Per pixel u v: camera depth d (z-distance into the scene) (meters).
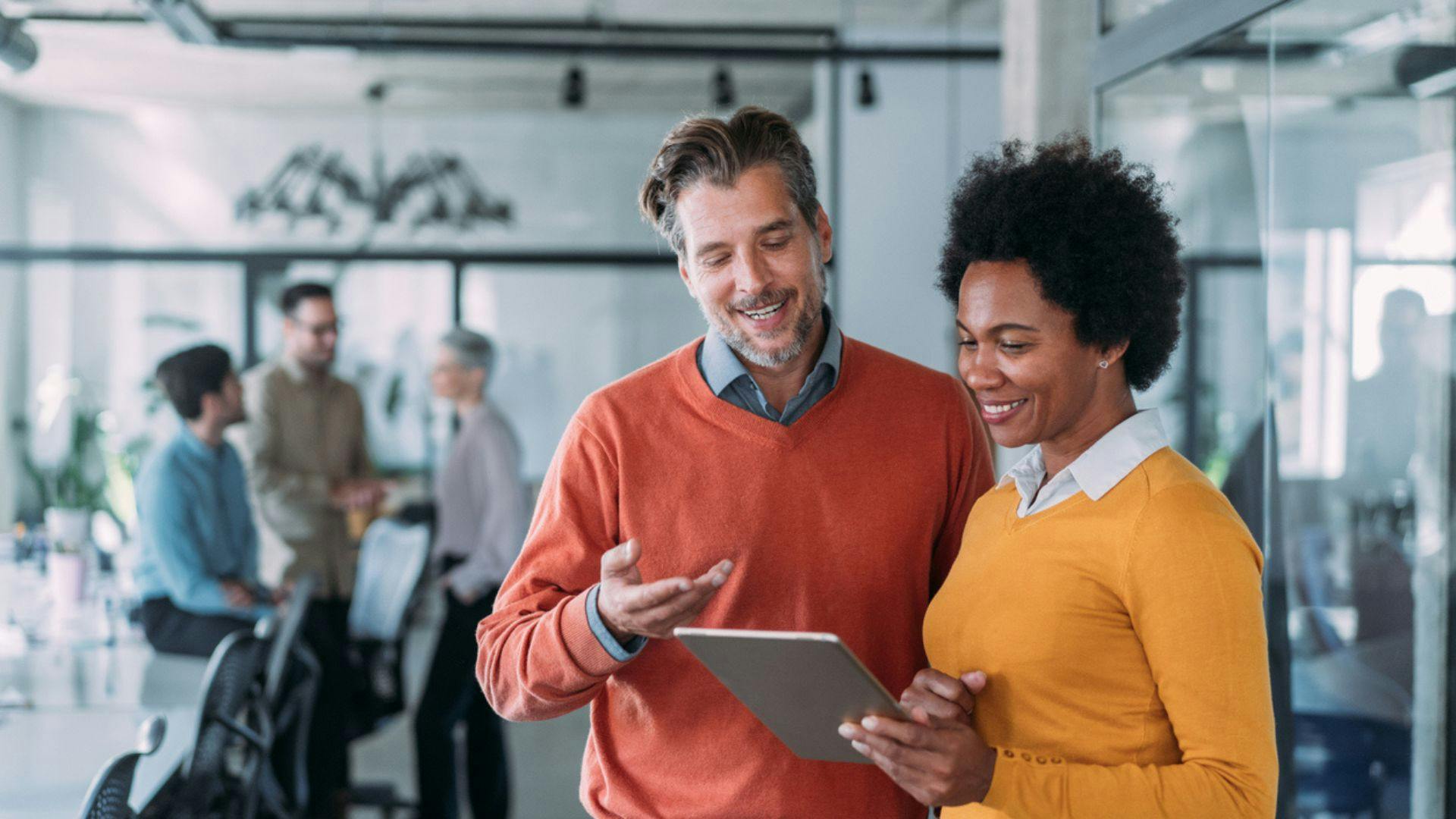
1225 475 2.72
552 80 7.46
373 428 7.89
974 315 1.29
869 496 1.56
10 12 5.05
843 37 6.70
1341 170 2.29
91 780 2.33
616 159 8.19
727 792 1.51
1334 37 2.12
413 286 8.03
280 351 7.88
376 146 8.00
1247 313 2.58
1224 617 1.17
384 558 4.70
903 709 1.19
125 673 3.28
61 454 7.56
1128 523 1.22
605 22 6.54
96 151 7.72
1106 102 2.65
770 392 1.58
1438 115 2.14
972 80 6.72
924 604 1.61
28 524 7.39
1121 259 1.24
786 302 1.47
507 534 4.32
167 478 3.67
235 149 7.87
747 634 1.12
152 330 7.77
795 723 1.28
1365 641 2.43
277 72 7.17
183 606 3.62
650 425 1.58
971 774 1.20
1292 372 2.43
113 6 5.24
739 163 1.44
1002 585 1.30
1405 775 2.37
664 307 8.20
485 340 4.51
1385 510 2.39
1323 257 2.35
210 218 7.85
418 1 6.33
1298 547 2.49
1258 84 2.29
